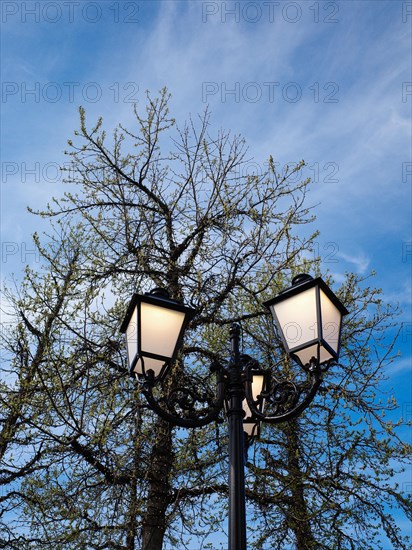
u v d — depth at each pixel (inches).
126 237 380.2
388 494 379.2
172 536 327.9
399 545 366.9
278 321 193.0
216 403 191.6
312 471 378.9
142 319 190.7
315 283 190.7
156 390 332.2
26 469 330.6
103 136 404.5
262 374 259.9
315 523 367.2
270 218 375.9
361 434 385.1
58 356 336.5
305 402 183.8
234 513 162.7
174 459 331.9
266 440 389.7
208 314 367.9
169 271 371.2
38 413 313.6
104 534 303.0
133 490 311.1
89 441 302.4
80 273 359.3
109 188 401.1
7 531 337.7
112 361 342.6
